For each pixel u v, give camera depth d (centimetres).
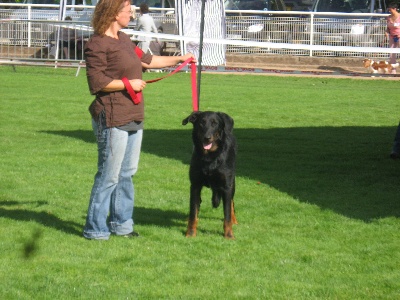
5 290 566
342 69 2692
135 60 677
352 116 1675
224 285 593
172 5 3011
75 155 1153
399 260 670
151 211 838
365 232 764
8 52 2627
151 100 1861
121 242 703
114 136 672
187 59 751
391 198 922
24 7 3081
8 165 1056
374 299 569
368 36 2700
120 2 666
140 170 1057
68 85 2117
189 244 705
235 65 2739
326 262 661
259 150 1246
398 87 2348
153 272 620
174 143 1292
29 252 640
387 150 1275
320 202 895
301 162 1152
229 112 1684
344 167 1120
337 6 2966
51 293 563
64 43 2591
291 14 2848
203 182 723
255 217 820
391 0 3034
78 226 758
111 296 561
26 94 1880
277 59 2730
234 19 2739
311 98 1988
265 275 620
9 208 820
